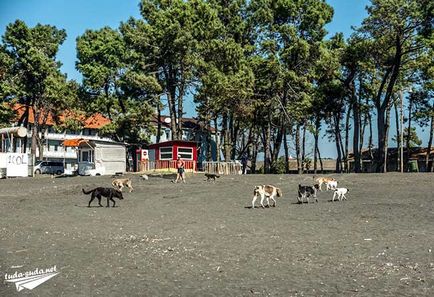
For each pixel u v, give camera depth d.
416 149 91.38
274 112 63.88
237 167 55.56
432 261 12.19
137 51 61.34
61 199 31.11
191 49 58.38
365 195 28.31
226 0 65.62
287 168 66.38
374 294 9.63
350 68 61.62
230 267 12.16
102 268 12.34
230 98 54.91
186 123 88.81
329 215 21.17
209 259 13.09
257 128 73.69
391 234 16.11
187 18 59.25
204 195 31.19
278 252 13.72
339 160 69.38
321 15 61.41
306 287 10.23
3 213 24.67
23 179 49.75
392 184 33.66
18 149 75.88
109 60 65.94
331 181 30.34
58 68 73.00
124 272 11.91
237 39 64.31
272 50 61.09
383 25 53.12
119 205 27.70
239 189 34.12
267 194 25.03
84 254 14.02
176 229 18.45
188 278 11.23
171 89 63.38
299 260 12.70
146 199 30.23
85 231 18.27
